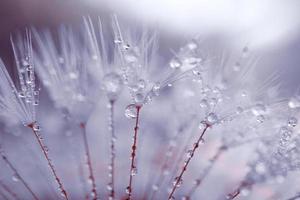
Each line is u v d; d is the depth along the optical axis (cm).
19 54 9
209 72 8
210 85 8
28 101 7
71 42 8
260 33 9
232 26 9
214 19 10
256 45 9
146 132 9
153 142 9
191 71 8
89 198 8
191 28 10
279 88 8
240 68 8
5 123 9
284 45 9
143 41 8
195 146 7
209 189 8
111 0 10
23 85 7
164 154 9
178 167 8
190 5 10
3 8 11
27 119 7
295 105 7
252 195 8
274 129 8
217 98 7
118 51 8
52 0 11
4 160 8
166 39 9
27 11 11
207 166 8
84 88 8
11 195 8
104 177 9
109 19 10
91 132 9
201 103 7
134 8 10
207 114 7
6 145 9
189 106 9
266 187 8
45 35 9
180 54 8
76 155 9
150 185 8
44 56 8
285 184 8
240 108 7
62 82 8
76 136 9
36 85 9
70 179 9
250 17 10
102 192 9
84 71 8
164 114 9
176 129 9
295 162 7
